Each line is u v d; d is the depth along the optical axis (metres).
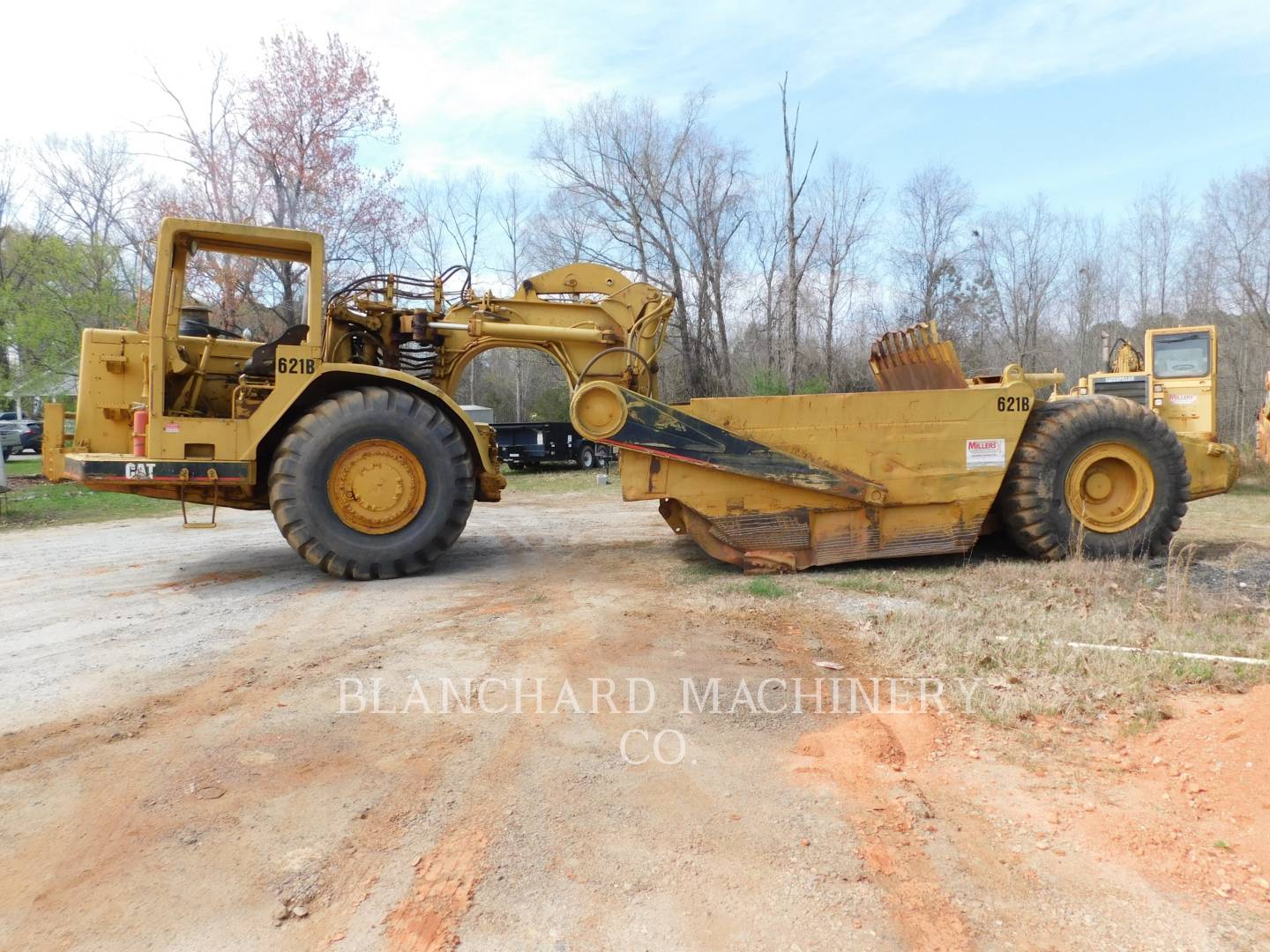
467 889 2.37
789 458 6.47
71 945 2.15
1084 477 6.88
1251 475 14.23
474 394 38.06
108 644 4.75
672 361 27.14
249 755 3.24
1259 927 2.17
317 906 2.30
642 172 25.95
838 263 27.12
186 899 2.34
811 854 2.54
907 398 6.59
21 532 9.66
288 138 18.66
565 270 7.70
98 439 7.30
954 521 6.73
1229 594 5.41
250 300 18.06
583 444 21.59
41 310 18.27
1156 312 32.16
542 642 4.74
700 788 2.97
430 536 6.61
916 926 2.21
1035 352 29.06
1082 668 4.05
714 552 6.61
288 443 6.36
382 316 7.48
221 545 8.49
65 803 2.88
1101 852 2.54
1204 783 2.87
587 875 2.44
